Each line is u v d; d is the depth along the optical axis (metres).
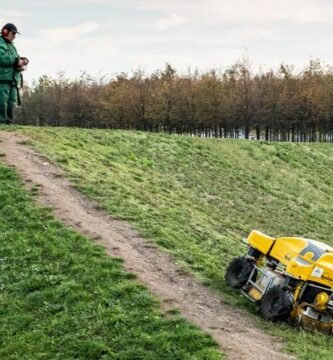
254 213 28.81
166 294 12.38
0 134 22.58
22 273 13.27
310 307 11.79
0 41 20.92
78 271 13.19
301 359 10.05
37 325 11.30
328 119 67.38
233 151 38.47
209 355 9.81
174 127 66.62
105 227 15.87
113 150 29.02
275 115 67.12
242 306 12.55
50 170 19.69
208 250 16.89
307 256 12.41
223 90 65.31
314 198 35.53
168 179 28.61
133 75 75.81
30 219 15.78
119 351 10.17
